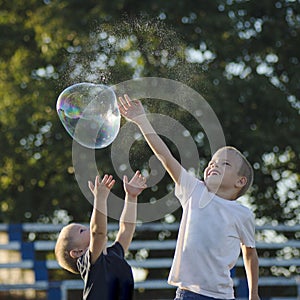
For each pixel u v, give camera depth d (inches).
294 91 989.2
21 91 999.0
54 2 965.8
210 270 305.4
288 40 994.1
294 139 972.6
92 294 296.2
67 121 301.3
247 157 965.8
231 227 310.5
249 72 973.8
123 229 309.1
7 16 1013.8
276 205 1000.9
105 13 911.7
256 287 321.4
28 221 1012.5
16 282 681.0
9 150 1007.0
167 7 913.5
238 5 970.7
